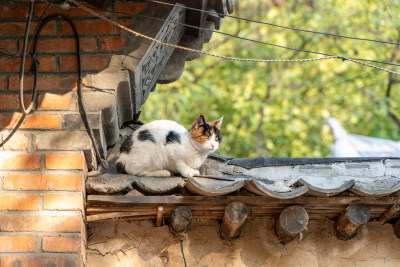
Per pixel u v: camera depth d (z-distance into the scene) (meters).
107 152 3.60
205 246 3.29
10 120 3.12
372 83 9.23
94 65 3.20
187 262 3.24
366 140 6.64
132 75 3.22
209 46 9.44
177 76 4.11
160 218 3.20
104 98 3.15
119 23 3.27
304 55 9.41
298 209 3.20
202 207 3.21
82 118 3.12
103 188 3.06
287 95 9.25
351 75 9.34
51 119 3.12
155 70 3.78
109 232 3.24
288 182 3.14
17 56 3.24
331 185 3.33
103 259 3.19
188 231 3.31
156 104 8.91
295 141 9.00
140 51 3.22
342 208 3.27
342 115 9.22
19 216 2.95
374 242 3.39
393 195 3.21
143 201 3.10
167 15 3.30
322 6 9.61
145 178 3.15
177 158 3.29
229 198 3.15
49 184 3.00
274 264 3.30
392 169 3.41
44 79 3.19
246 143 8.98
